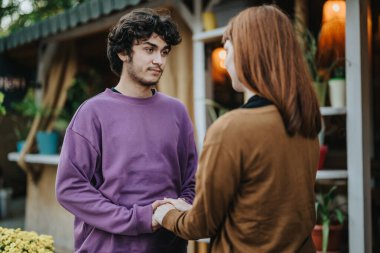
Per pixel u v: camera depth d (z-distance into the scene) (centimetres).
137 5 355
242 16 128
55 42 481
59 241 465
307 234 126
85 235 162
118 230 149
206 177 119
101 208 150
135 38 152
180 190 171
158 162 160
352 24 253
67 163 152
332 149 386
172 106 172
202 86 335
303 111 122
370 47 383
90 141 154
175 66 360
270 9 126
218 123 121
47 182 484
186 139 175
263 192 118
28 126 542
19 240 192
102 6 354
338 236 280
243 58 124
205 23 330
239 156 117
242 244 121
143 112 162
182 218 133
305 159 125
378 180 399
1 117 762
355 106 255
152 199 158
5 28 1012
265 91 120
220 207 120
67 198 152
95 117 156
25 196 845
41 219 492
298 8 299
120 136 156
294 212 121
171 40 157
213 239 131
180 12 345
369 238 262
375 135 415
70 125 158
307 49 287
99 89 526
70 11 395
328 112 262
